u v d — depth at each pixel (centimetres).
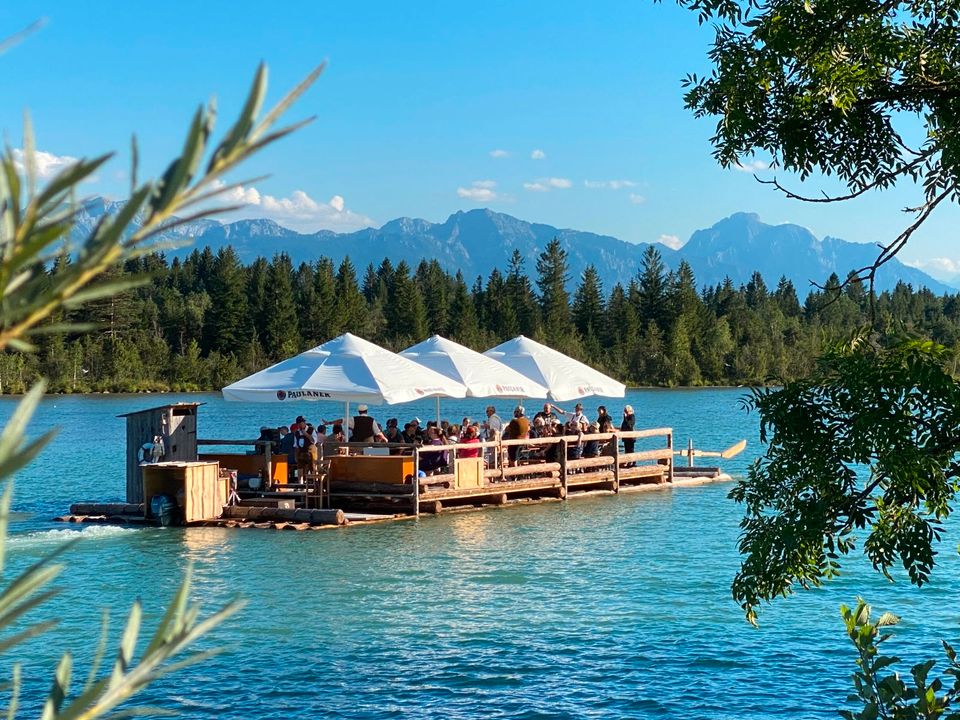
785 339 14250
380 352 2542
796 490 625
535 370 2831
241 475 2466
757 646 1302
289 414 8431
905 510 611
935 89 656
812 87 643
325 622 1417
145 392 11062
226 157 88
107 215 89
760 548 624
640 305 14012
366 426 2509
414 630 1380
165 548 1970
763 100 659
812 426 618
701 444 4956
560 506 2600
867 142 669
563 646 1305
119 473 3609
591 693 1126
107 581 1662
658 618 1445
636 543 2050
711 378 13400
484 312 14025
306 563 1827
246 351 11900
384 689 1137
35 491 3028
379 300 15575
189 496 2238
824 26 634
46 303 88
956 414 572
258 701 1095
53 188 84
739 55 650
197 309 12331
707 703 1089
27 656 1244
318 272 14112
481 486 2553
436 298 13888
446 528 2233
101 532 2152
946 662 1223
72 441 5225
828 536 628
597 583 1675
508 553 1936
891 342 609
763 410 629
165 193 88
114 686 110
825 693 1120
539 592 1606
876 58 621
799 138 656
